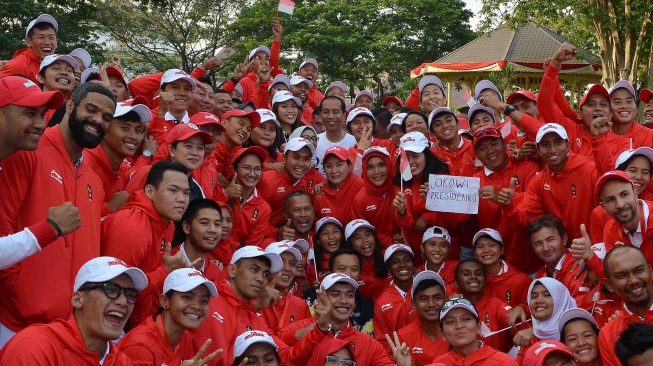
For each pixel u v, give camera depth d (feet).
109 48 148.25
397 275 28.50
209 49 151.53
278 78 41.78
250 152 28.66
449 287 28.19
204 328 21.20
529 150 29.91
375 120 38.19
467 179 28.48
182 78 29.81
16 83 17.51
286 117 37.09
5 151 17.52
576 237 27.66
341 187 31.91
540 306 24.18
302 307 26.89
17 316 18.34
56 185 18.99
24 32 100.07
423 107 39.32
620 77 83.35
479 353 22.89
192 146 25.03
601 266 23.70
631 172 25.50
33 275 18.20
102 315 15.94
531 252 28.58
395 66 144.36
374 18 150.92
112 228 20.74
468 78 108.78
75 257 19.06
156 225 21.38
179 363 19.62
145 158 26.96
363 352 24.61
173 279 19.22
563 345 20.90
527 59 102.17
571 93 104.47
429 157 30.12
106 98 19.43
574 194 27.22
